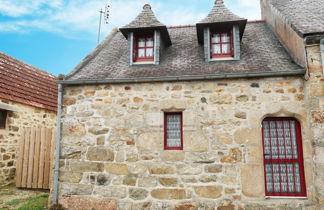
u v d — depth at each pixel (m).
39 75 10.96
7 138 7.80
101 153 5.57
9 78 8.84
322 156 4.65
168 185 5.24
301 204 4.79
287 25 6.02
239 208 4.96
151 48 6.69
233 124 5.22
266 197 4.99
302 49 5.09
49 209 5.43
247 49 6.54
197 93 5.44
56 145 5.71
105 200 5.41
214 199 5.06
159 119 5.48
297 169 5.12
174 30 8.47
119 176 5.44
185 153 5.29
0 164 7.52
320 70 4.82
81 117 5.77
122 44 7.94
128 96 5.68
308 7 6.57
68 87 5.93
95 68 6.46
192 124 5.35
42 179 6.87
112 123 5.64
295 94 5.09
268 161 5.22
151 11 6.96
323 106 4.73
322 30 4.80
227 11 6.47
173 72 5.75
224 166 5.12
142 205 5.27
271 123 5.34
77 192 5.52
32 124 8.88
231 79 5.36
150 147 5.42
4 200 6.01
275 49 6.31
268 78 5.24
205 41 6.25
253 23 8.35
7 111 7.86
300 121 5.08
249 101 5.23
